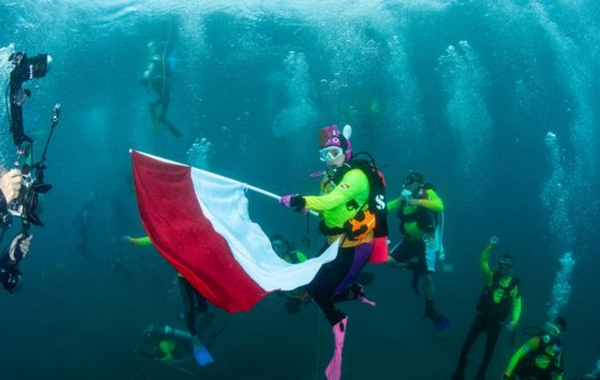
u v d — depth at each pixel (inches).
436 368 447.5
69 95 1284.4
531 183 2042.3
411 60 1200.8
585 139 1604.3
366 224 124.7
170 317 566.6
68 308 636.1
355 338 508.4
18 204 104.7
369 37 1006.4
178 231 131.9
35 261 1042.1
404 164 1796.3
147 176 132.7
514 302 333.1
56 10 777.6
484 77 1334.9
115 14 806.5
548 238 1278.3
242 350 471.2
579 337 550.6
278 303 584.4
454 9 942.4
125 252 628.4
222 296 130.3
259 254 147.1
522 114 1598.2
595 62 1157.1
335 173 128.2
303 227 1111.0
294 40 1007.6
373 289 668.7
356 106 782.5
